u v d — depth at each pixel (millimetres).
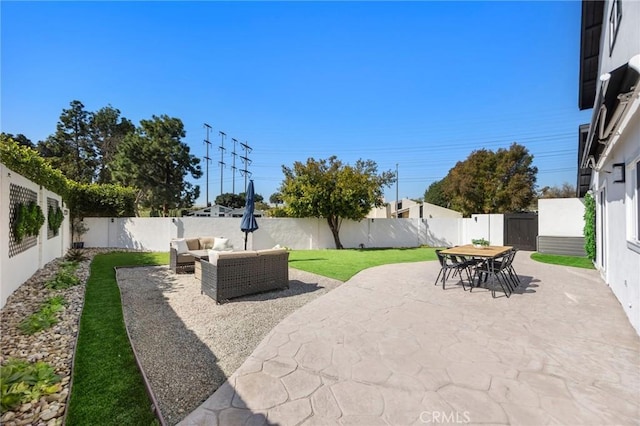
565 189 38969
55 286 6336
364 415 2330
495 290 6520
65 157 28766
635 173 4449
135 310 5137
